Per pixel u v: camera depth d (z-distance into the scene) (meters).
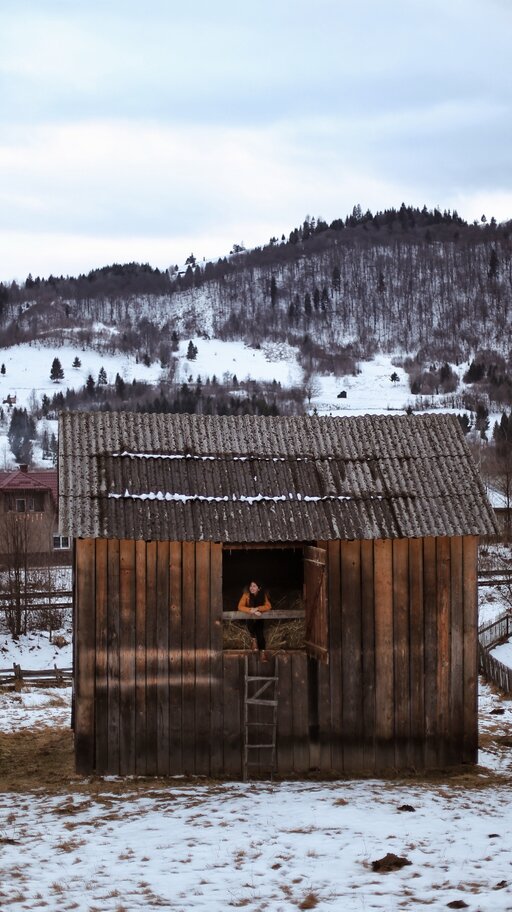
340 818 15.18
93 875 12.15
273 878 11.83
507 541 64.69
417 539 19.81
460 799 16.92
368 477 20.09
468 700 19.92
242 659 19.27
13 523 57.50
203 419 20.72
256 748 19.27
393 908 10.34
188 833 14.33
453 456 20.81
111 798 17.17
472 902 10.45
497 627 41.62
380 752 19.62
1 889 11.49
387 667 19.67
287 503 19.27
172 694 19.00
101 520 18.33
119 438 19.86
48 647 45.59
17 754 22.56
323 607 18.59
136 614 18.91
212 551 19.19
